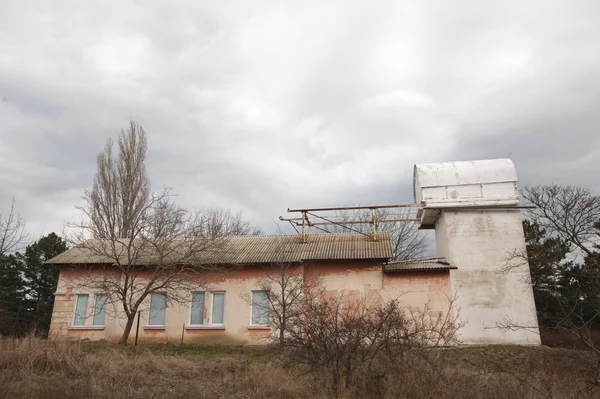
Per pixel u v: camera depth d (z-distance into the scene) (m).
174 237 20.27
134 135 28.59
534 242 27.11
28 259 33.31
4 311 25.75
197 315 21.70
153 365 12.12
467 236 22.22
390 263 22.83
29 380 9.63
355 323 10.38
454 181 22.97
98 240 23.44
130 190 27.36
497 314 20.81
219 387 10.42
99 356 12.38
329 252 21.61
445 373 9.95
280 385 10.34
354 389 9.54
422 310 19.88
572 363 11.37
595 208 18.94
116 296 21.77
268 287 20.94
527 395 9.35
